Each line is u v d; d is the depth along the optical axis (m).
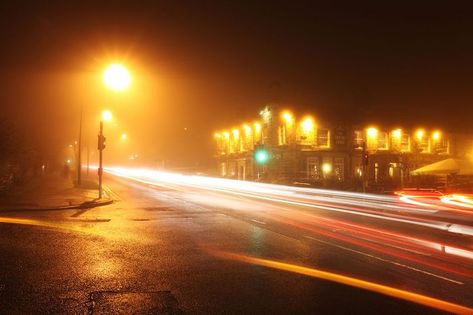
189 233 13.20
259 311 6.18
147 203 23.89
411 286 7.59
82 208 20.55
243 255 10.01
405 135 48.78
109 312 6.02
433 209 22.14
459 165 32.88
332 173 44.75
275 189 38.25
